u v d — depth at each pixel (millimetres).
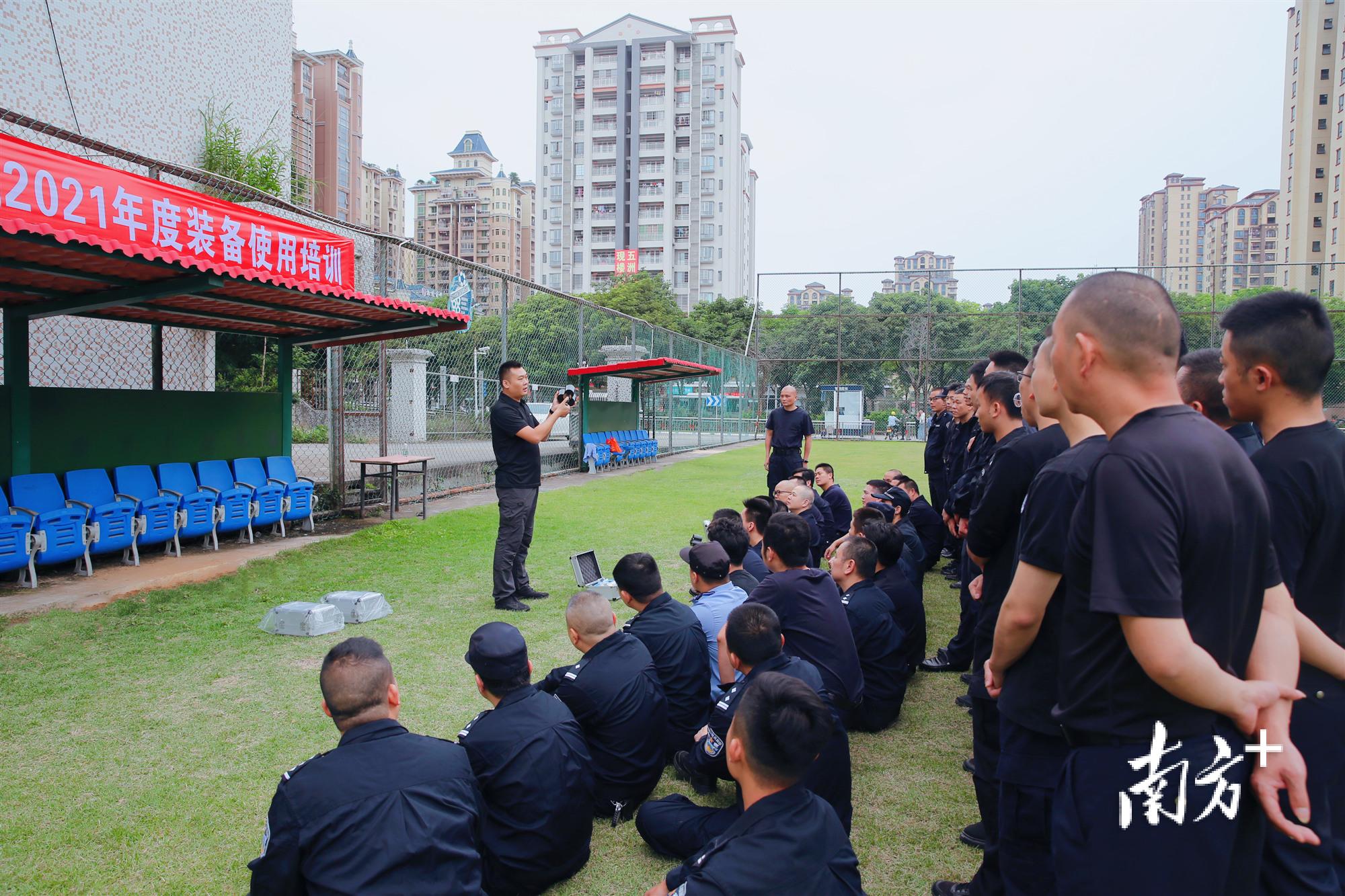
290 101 13547
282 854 1674
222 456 7562
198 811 2652
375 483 9906
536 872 2227
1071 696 1412
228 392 7625
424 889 1679
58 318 8672
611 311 16469
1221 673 1208
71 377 8812
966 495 3729
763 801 1576
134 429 6762
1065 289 28359
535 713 2301
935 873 2441
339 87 74062
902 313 29562
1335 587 1753
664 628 3113
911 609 3826
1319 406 1826
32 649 4176
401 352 13609
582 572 5699
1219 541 1251
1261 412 1854
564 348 15094
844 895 1531
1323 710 1681
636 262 76750
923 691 4094
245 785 2828
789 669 2447
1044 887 1857
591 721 2703
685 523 8805
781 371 30875
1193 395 2316
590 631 2770
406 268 15445
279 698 3619
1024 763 1873
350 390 11422
